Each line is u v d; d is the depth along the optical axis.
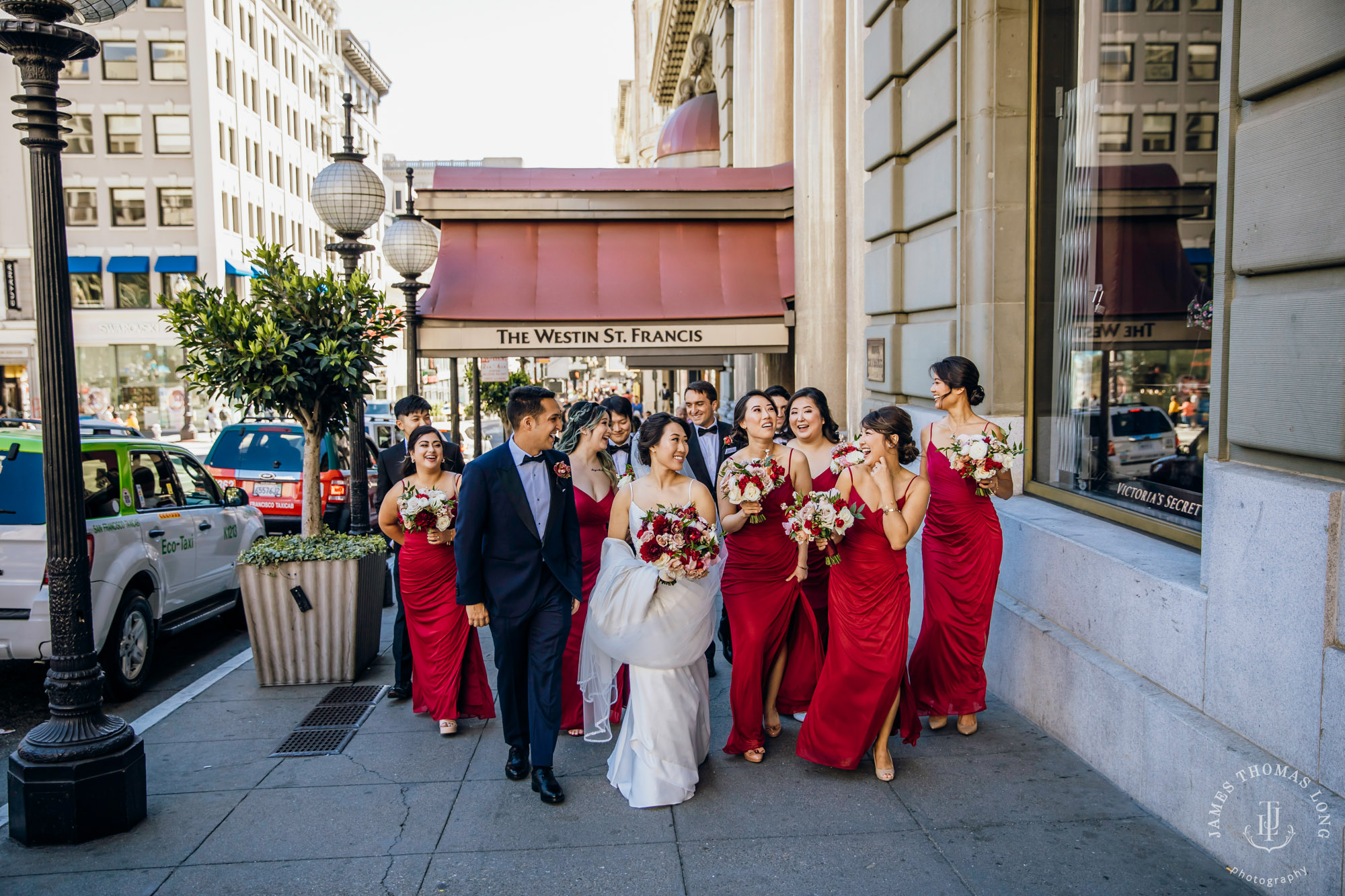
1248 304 3.57
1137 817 4.03
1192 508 4.73
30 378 42.06
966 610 4.90
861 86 9.03
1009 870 3.64
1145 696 4.08
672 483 4.55
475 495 4.49
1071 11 6.18
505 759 4.98
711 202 10.81
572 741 5.31
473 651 5.42
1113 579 4.47
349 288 6.85
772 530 4.77
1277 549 3.34
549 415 4.60
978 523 4.87
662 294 10.38
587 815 4.25
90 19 4.20
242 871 3.79
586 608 5.44
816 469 5.26
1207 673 3.76
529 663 4.53
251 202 47.88
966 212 6.49
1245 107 3.67
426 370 42.72
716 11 19.09
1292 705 3.28
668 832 4.04
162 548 7.22
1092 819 4.02
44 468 4.12
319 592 6.37
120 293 42.72
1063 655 4.81
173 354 43.12
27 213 41.53
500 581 4.54
